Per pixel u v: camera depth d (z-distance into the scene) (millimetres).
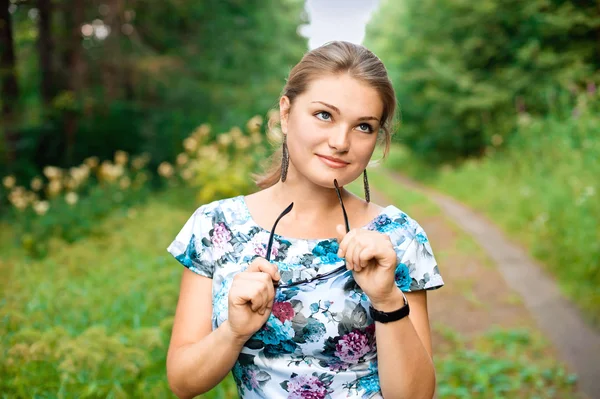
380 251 1222
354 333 1371
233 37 12836
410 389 1300
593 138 8500
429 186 16016
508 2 13305
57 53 11617
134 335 3217
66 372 2658
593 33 12641
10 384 2656
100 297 4289
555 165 9164
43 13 11406
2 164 10602
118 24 11398
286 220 1464
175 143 11047
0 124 10977
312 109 1341
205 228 1488
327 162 1352
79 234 6680
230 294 1248
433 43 15688
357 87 1322
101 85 11555
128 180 9070
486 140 14125
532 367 4148
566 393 3832
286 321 1372
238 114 11094
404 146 19875
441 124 15789
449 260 7340
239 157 8414
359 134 1354
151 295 4164
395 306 1269
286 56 14789
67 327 3490
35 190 10273
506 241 8008
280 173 1604
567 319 4996
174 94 11492
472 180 12914
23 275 5137
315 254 1417
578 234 6266
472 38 14227
